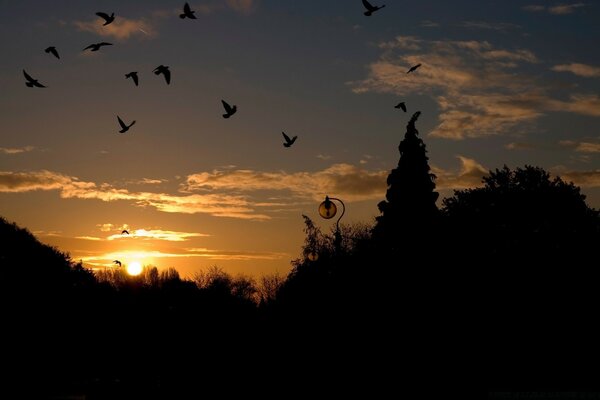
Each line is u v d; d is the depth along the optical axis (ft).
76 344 301.22
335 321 133.80
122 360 251.39
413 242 165.68
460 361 127.44
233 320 193.57
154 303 334.65
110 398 127.34
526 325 209.26
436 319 140.56
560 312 213.25
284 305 145.28
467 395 122.01
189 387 136.56
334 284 137.08
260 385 134.72
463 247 205.98
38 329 285.64
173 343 215.31
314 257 141.59
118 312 320.91
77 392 148.25
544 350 204.23
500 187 248.93
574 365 201.77
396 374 123.03
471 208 245.45
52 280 300.61
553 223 240.73
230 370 145.48
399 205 233.55
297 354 133.90
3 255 288.92
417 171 237.25
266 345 149.38
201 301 310.24
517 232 237.86
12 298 283.18
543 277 222.48
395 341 130.52
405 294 142.10
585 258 230.07
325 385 126.31
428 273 154.51
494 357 189.57
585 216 244.42
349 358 128.57
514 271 223.51
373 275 140.87
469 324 151.43
